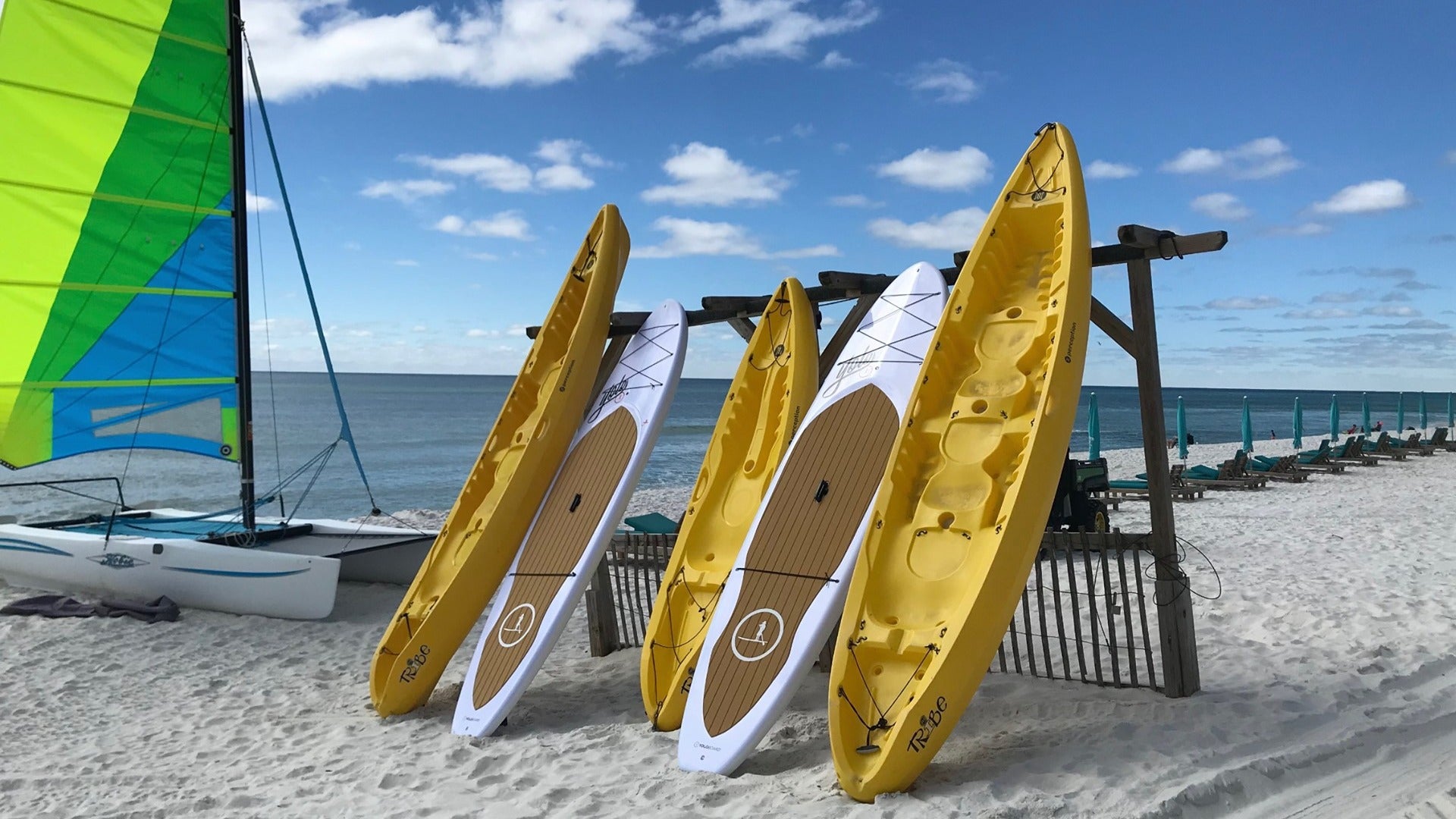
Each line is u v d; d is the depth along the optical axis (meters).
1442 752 4.30
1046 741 4.52
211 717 5.93
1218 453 32.25
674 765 4.62
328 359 10.35
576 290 7.48
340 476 30.16
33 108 8.95
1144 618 5.21
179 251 9.67
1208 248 4.70
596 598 7.30
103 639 7.70
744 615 5.12
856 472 5.37
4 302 9.20
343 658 7.35
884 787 3.90
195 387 9.80
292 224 10.19
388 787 4.56
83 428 9.65
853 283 6.31
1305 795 3.84
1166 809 3.56
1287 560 9.60
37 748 5.37
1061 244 5.11
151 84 9.39
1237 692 5.19
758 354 6.82
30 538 9.39
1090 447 20.23
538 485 6.61
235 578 8.52
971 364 5.14
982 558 4.30
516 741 5.26
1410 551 10.03
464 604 6.15
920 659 4.19
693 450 40.44
